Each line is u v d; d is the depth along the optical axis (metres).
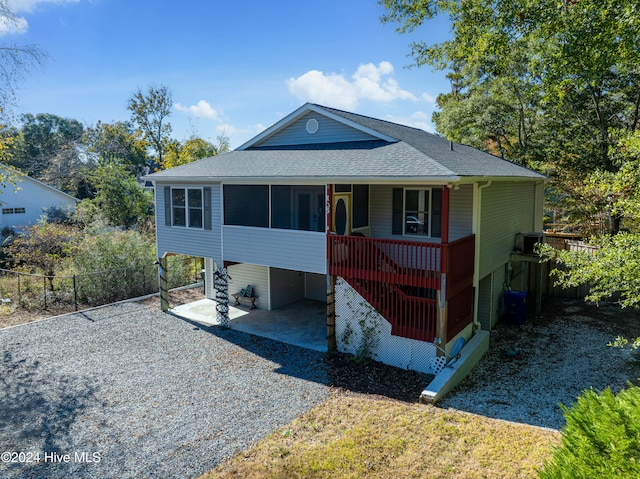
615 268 6.93
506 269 14.09
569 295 16.48
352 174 9.98
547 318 14.05
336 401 8.50
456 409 8.08
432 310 9.70
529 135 22.98
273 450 6.81
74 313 14.59
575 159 20.58
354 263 10.55
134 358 10.82
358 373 9.91
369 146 12.36
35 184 29.72
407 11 12.55
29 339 12.12
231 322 13.66
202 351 11.30
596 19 10.07
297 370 10.09
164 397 8.76
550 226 25.62
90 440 7.25
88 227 19.62
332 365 10.38
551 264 16.55
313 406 8.30
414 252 12.44
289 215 11.77
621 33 9.76
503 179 11.38
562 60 11.08
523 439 6.80
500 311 13.92
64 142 50.88
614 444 4.09
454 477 5.89
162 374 9.88
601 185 7.83
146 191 32.34
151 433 7.45
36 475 6.36
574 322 13.62
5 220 27.95
